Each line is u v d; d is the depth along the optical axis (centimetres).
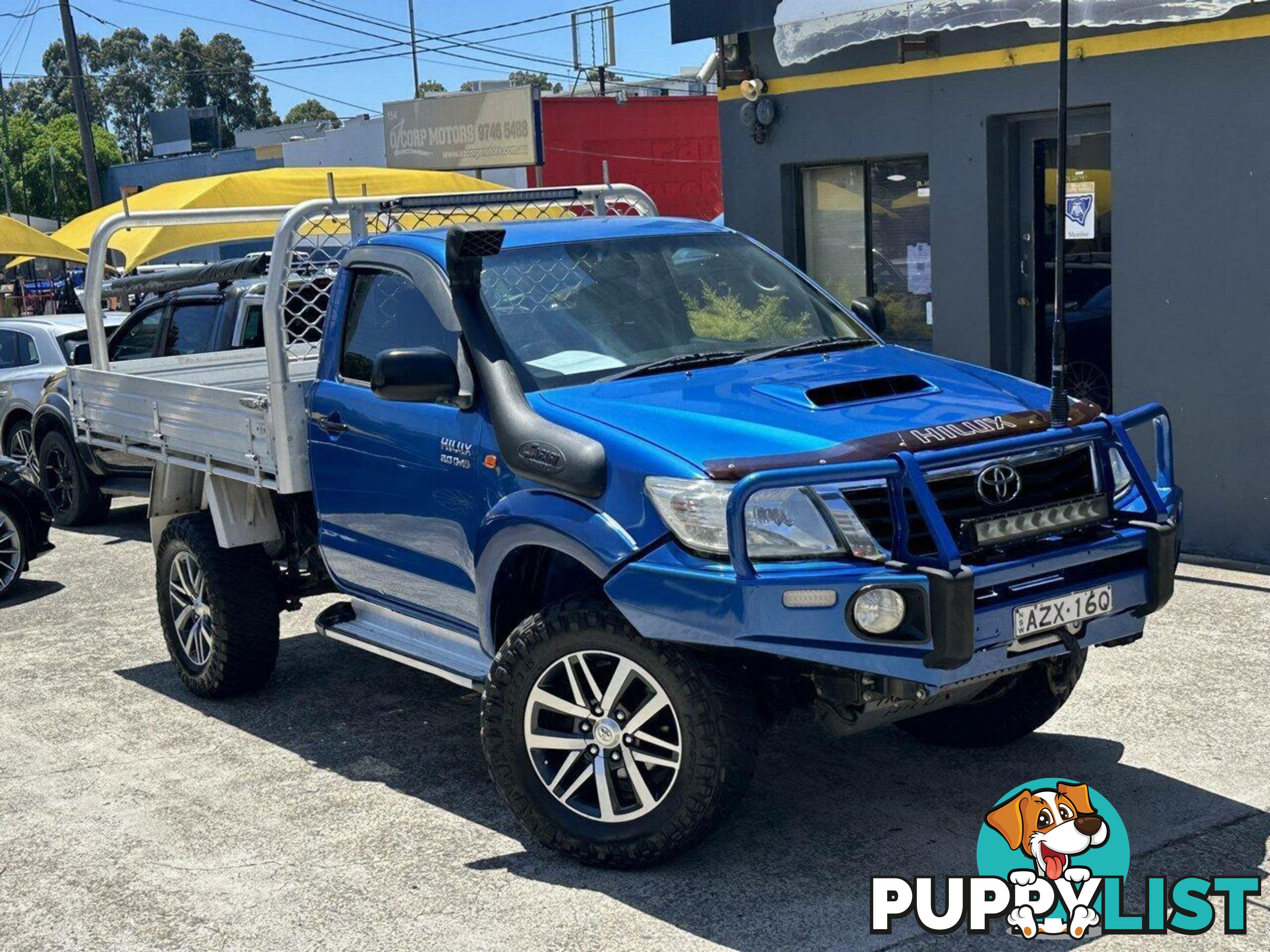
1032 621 430
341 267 600
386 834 516
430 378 498
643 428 458
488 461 503
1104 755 548
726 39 1072
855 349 554
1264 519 816
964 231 955
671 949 417
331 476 593
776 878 459
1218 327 820
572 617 455
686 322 547
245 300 1034
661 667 437
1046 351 952
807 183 1085
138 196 1711
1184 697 603
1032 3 815
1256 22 777
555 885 463
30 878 495
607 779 459
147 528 1177
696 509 427
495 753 476
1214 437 832
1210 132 807
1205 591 764
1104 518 457
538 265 550
